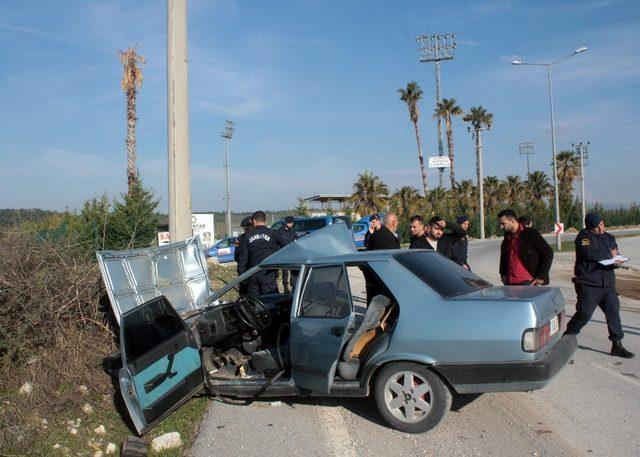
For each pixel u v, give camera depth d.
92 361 6.21
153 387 4.82
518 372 4.29
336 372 5.04
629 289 14.87
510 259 6.90
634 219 81.88
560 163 80.12
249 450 4.54
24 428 4.78
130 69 35.47
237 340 6.08
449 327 4.48
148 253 7.18
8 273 6.09
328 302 5.05
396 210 58.84
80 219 12.09
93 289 6.75
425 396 4.62
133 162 35.34
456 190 69.44
